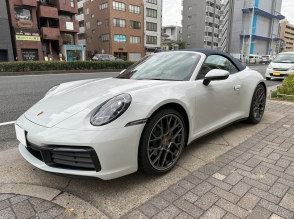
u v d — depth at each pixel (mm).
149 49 39969
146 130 1846
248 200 1681
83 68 16703
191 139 2328
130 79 2609
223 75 2305
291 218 1503
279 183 1890
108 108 1759
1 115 4148
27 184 1922
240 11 61469
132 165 1802
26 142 1858
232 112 2955
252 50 63656
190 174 2062
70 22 28094
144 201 1696
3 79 10305
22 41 23734
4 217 1531
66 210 1589
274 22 73188
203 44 53594
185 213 1559
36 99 5605
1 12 21859
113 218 1526
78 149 1644
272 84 8797
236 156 2404
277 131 3162
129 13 35906
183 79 2381
